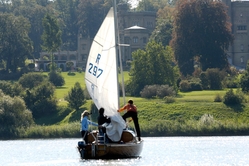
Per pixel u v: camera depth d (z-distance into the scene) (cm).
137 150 16838
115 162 16938
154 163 17550
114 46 17188
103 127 16438
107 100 17162
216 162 18438
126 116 16875
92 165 16362
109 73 17175
